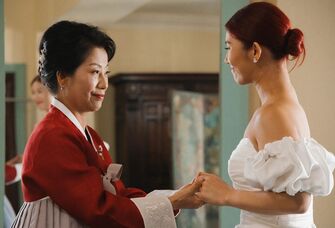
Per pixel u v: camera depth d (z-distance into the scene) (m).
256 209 1.46
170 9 4.29
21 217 1.51
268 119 1.46
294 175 1.40
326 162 1.49
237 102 2.29
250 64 1.53
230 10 2.25
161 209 1.53
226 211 2.32
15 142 3.40
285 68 1.54
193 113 4.65
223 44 2.27
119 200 1.51
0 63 2.28
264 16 1.51
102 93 1.56
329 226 2.29
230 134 2.29
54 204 1.49
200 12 4.41
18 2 3.42
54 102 1.56
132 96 4.54
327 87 2.26
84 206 1.45
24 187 1.51
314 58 2.25
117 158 4.48
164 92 4.61
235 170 1.56
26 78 3.47
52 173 1.45
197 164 4.61
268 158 1.44
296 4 2.22
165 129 4.61
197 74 4.67
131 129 4.50
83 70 1.52
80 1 3.41
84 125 1.61
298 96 2.24
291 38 1.51
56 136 1.47
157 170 4.56
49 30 1.55
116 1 3.45
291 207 1.45
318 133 2.27
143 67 4.60
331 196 2.29
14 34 3.44
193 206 1.58
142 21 4.45
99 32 1.55
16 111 3.40
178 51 4.65
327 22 2.25
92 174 1.49
